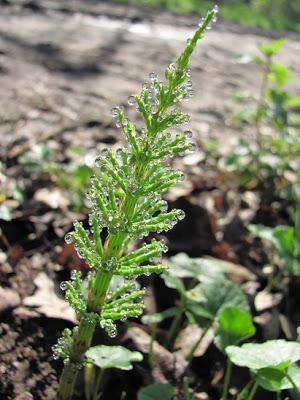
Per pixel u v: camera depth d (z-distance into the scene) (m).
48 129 0.39
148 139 0.13
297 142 0.35
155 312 0.22
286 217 0.33
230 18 1.12
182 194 0.28
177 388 0.19
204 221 0.27
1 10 0.73
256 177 0.35
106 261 0.14
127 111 0.45
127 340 0.19
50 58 0.55
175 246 0.26
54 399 0.18
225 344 0.18
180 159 0.37
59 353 0.15
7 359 0.18
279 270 0.27
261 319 0.23
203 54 0.70
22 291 0.22
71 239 0.14
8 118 0.39
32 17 0.73
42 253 0.24
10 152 0.34
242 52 0.76
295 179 0.37
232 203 0.33
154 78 0.13
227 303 0.20
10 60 0.52
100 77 0.53
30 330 0.19
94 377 0.19
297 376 0.16
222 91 0.56
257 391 0.19
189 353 0.20
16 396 0.17
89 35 0.68
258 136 0.37
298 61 0.78
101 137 0.39
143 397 0.17
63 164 0.33
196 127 0.45
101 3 0.93
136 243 0.25
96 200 0.13
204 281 0.21
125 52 0.63
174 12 1.00
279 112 0.32
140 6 0.99
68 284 0.14
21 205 0.28
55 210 0.28
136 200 0.13
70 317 0.20
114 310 0.14
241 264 0.27
